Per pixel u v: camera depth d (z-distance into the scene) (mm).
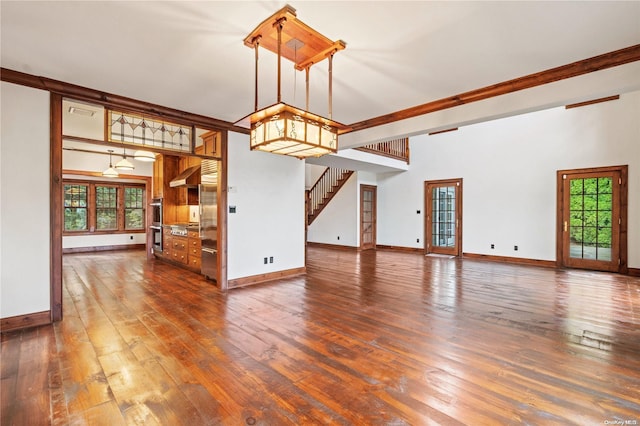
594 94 2846
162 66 2840
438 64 2850
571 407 1854
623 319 3342
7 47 2514
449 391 2020
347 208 9359
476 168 7699
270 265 5203
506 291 4512
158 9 2025
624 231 5742
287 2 1958
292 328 3080
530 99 3186
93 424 1699
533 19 2168
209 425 1696
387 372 2254
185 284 4902
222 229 4590
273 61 2742
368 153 7457
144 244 9688
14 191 3016
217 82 3188
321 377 2188
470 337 2873
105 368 2293
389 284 4930
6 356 2467
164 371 2256
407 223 9023
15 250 3020
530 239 6867
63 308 3680
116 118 3629
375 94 3566
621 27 2275
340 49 2543
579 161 6250
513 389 2043
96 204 9000
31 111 3090
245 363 2379
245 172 4871
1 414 1771
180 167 7082
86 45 2484
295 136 2318
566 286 4812
